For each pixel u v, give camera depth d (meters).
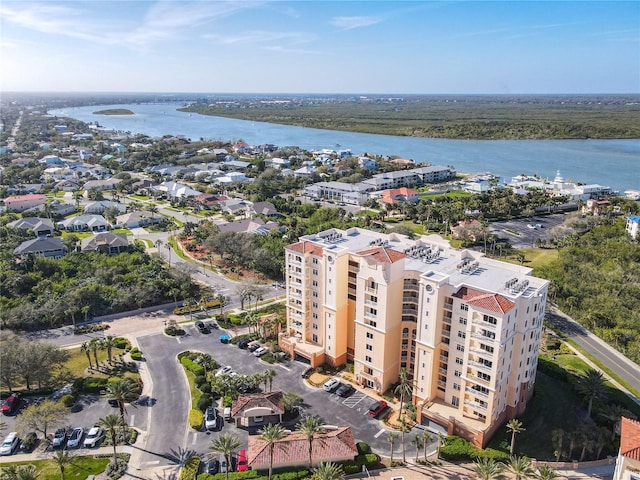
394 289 101.62
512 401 96.00
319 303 118.25
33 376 107.12
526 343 94.38
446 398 99.56
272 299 158.12
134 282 158.25
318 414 100.62
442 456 88.75
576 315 148.50
